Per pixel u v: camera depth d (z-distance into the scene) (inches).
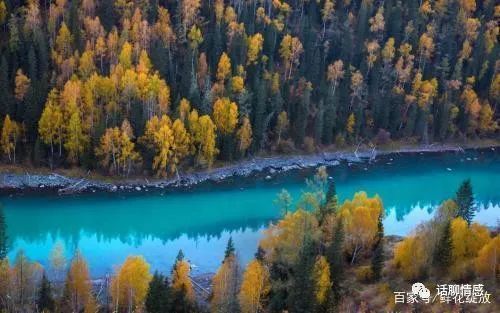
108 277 3339.1
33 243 3865.7
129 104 4904.0
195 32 5639.8
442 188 5625.0
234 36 5807.1
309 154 5797.2
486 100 6855.3
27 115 4653.1
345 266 3161.9
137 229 4237.2
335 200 3260.3
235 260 2839.6
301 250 2888.8
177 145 4911.4
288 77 6136.8
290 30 6560.0
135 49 5270.7
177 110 4987.7
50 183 4544.8
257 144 5556.1
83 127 4719.5
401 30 7052.2
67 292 2704.2
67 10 5477.4
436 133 6633.9
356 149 6102.4
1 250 3270.2
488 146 6732.3
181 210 4584.2
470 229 3115.2
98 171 4744.1
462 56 7032.5
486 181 5880.9
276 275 2947.8
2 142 4547.2
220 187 4997.5
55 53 5036.9
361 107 6200.8
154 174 4874.5
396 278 2950.3
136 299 2728.8
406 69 6520.7
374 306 2689.5
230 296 2711.6
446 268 2947.8
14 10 5364.2
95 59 5231.3
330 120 5944.9
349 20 6830.7
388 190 5457.7
